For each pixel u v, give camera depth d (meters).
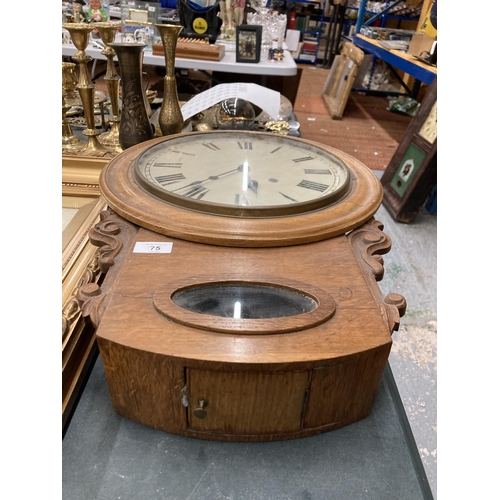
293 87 2.54
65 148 1.29
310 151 1.01
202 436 0.61
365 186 0.89
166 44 1.15
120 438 0.61
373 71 4.80
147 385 0.57
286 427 0.60
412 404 1.40
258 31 2.04
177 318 0.56
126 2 2.17
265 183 0.86
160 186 0.81
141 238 0.72
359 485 0.58
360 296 0.63
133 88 1.15
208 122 1.52
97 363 0.74
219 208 0.75
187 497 0.56
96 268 0.84
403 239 2.21
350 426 0.65
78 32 1.14
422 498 0.57
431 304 1.79
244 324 0.55
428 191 2.24
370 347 0.55
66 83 1.70
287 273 0.66
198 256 0.68
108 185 0.82
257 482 0.58
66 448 0.60
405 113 4.25
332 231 0.74
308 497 0.57
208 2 2.08
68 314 0.72
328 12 5.90
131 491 0.56
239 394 0.56
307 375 0.55
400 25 5.01
